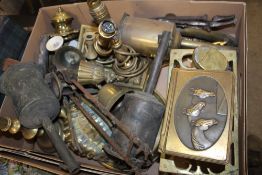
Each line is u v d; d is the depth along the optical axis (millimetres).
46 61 1106
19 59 1282
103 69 1027
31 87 911
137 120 874
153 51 1027
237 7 1062
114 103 929
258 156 1323
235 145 893
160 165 902
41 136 1029
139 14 1160
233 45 1117
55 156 999
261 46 1547
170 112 849
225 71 868
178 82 875
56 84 974
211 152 797
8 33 1252
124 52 1015
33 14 1509
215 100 837
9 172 1086
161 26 1022
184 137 819
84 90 955
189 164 898
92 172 927
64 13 1135
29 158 991
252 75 1505
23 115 904
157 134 903
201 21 1109
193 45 1048
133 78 1051
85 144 1012
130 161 864
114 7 1137
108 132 989
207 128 812
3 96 1179
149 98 895
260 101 1461
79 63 1035
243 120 917
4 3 1463
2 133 1069
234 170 883
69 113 1031
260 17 1596
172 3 1097
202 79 866
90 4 1006
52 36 1144
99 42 1032
